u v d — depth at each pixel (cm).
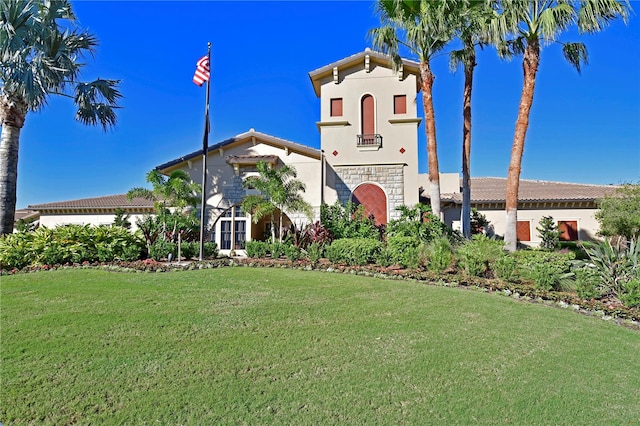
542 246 2347
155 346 610
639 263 1084
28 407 435
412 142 2055
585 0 1357
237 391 478
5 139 1512
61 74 1609
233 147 2106
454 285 1091
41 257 1321
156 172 1623
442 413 445
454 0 1585
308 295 951
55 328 679
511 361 597
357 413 439
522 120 1495
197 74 1652
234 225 2056
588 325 797
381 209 2030
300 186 1847
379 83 2112
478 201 2486
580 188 2616
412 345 643
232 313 790
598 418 449
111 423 411
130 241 1480
